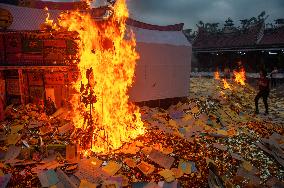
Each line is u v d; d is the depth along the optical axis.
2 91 11.29
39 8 12.52
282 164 7.93
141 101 12.45
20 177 6.29
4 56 11.48
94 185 6.06
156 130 9.80
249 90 21.69
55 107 11.51
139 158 7.50
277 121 12.60
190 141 8.91
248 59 33.62
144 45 12.20
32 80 11.85
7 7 11.63
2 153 7.44
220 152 8.34
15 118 10.59
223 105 14.34
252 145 9.11
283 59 30.20
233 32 40.06
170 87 13.69
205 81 26.22
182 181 6.60
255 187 6.77
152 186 6.19
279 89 22.86
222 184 6.63
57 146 7.41
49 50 11.34
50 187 5.93
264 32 36.62
